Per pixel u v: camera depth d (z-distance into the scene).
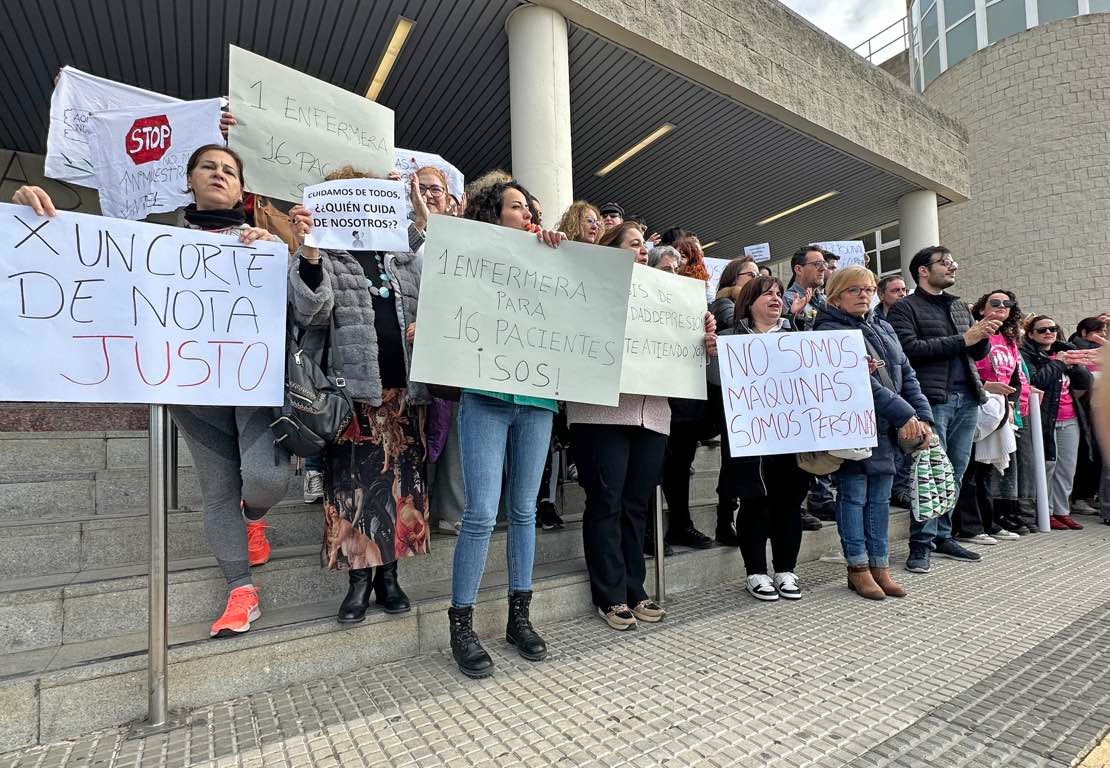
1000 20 12.12
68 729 1.69
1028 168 11.52
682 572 3.17
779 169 7.90
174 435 2.63
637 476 2.72
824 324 3.23
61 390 1.64
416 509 2.27
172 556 2.45
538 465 2.30
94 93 3.53
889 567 3.66
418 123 6.60
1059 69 11.23
